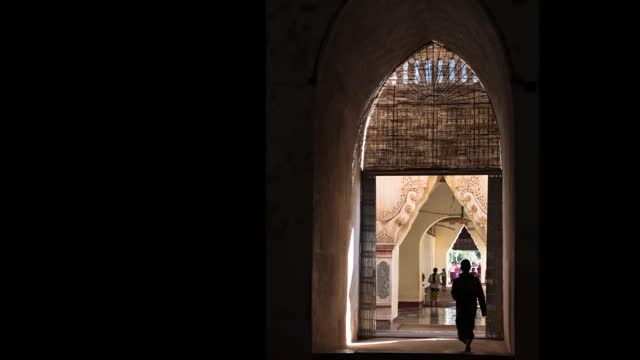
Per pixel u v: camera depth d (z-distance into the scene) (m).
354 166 7.96
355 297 8.18
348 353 5.93
